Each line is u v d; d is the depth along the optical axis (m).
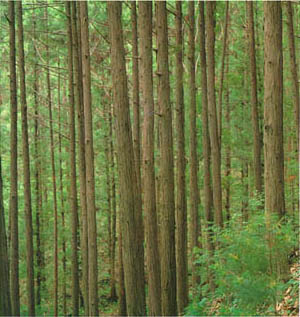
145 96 8.78
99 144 20.16
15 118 10.82
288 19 11.98
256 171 12.77
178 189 11.50
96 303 11.10
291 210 14.38
